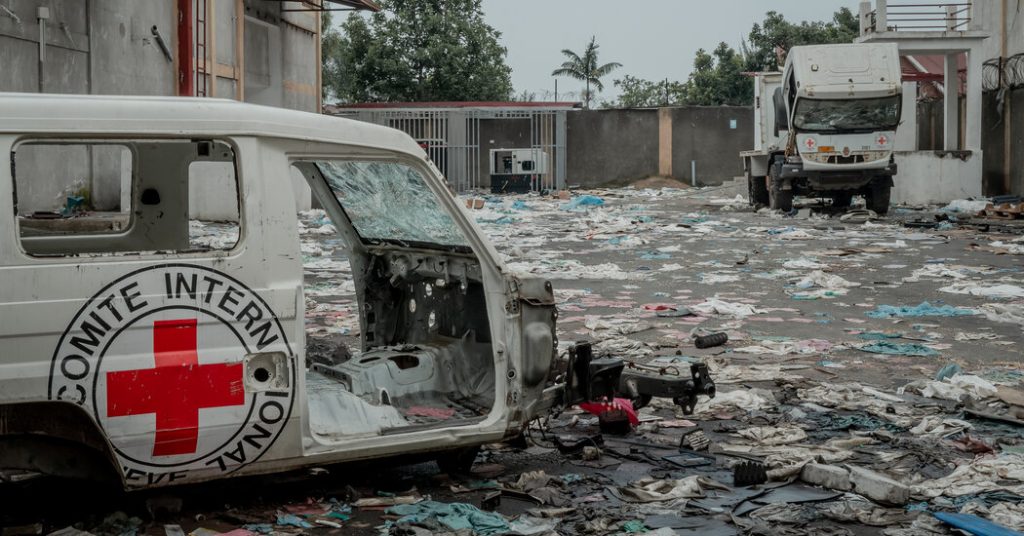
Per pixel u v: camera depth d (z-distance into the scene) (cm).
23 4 1927
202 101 421
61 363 386
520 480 501
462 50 4822
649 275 1404
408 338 586
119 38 2267
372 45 4794
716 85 5509
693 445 573
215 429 410
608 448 570
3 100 387
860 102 2344
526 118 4094
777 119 2584
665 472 528
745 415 650
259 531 429
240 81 2898
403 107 4000
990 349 877
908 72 3728
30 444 408
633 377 575
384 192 517
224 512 450
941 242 1841
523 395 492
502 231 2086
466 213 483
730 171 4153
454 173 4022
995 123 3200
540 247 1802
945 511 466
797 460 542
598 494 490
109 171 2155
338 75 5094
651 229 2138
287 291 424
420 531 422
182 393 404
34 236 514
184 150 531
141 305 398
